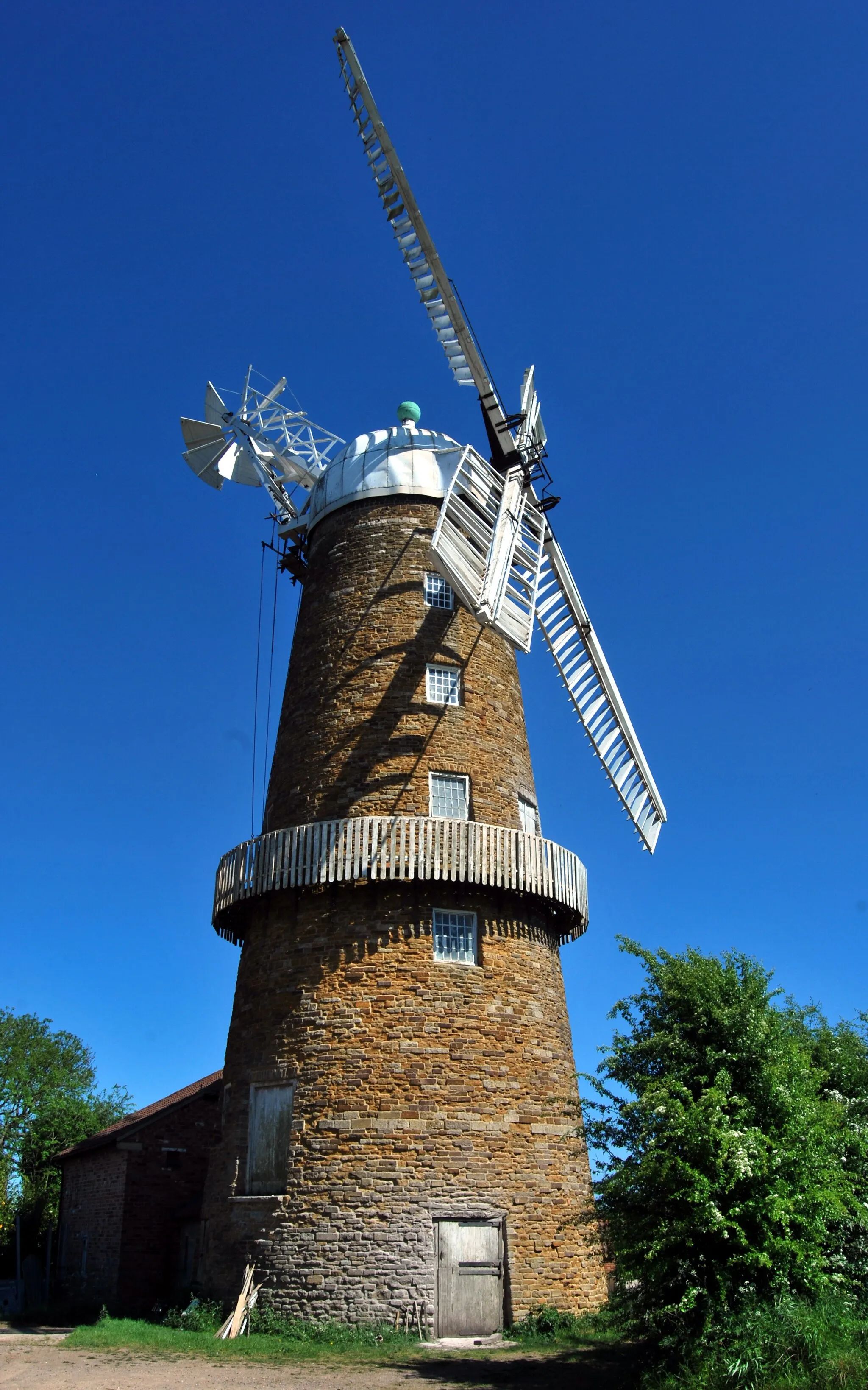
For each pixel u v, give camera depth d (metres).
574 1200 20.22
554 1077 21.02
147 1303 26.05
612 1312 17.27
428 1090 19.41
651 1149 13.70
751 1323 12.30
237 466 28.28
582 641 26.38
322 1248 18.45
